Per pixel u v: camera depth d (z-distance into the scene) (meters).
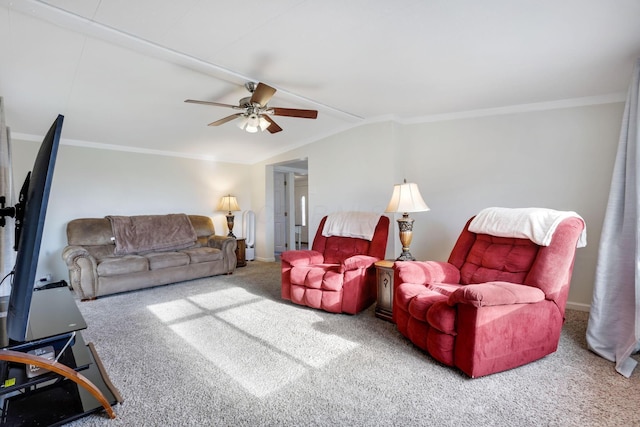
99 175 4.46
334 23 2.04
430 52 2.38
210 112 3.70
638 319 1.89
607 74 2.54
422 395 1.70
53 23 2.04
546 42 2.16
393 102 3.45
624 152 2.15
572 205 3.03
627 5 1.74
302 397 1.70
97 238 4.07
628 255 2.08
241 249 5.36
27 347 1.35
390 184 3.90
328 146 4.59
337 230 3.55
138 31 2.13
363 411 1.58
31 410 1.49
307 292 3.10
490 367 1.84
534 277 2.07
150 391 1.76
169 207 5.13
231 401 1.67
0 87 2.78
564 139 3.06
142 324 2.77
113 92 3.07
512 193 3.33
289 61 2.56
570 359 2.06
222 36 2.20
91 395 1.62
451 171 3.70
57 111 3.37
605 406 1.58
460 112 3.63
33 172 1.15
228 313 3.03
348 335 2.50
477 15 1.92
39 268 3.97
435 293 2.23
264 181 5.86
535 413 1.54
